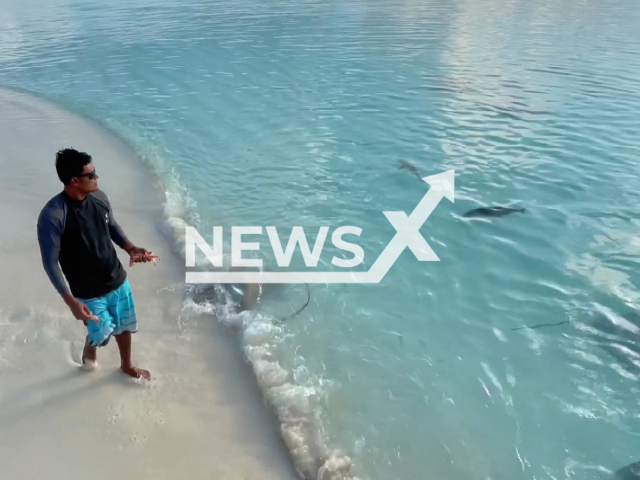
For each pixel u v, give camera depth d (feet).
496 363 15.35
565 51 57.11
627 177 26.96
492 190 25.94
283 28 75.25
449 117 36.73
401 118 36.78
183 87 46.44
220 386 14.28
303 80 47.44
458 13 87.10
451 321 17.13
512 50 57.98
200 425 13.01
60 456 12.02
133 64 55.77
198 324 16.70
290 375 14.73
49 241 11.07
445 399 14.15
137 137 34.17
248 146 32.45
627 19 78.28
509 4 98.37
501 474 12.09
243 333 16.22
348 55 56.95
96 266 12.06
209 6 102.22
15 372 14.37
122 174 28.27
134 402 13.56
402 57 55.31
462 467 12.26
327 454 12.37
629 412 13.62
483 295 18.37
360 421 13.42
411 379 14.82
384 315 17.46
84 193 11.37
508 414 13.67
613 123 34.96
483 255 20.66
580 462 12.32
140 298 17.88
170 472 11.73
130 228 22.66
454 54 56.29
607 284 18.65
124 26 80.64
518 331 16.60
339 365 15.26
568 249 20.85
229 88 45.62
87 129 35.94
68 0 119.65
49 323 16.26
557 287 18.60
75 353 15.10
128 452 12.19
